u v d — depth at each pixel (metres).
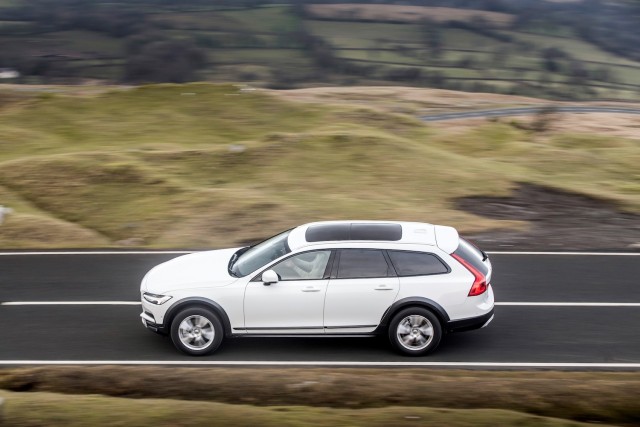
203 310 14.50
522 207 27.56
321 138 33.19
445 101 78.75
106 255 22.00
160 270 15.37
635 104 89.50
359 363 14.29
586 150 40.06
